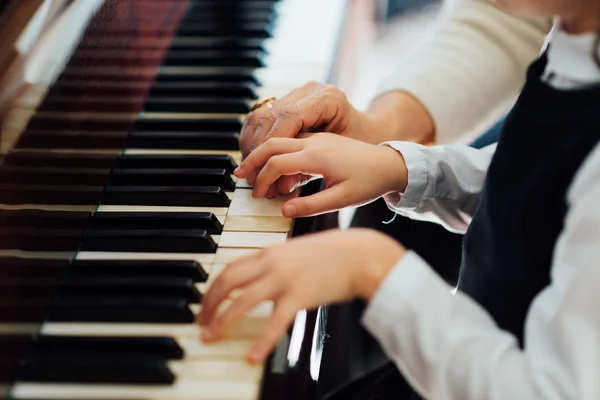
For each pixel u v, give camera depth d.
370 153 0.99
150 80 1.24
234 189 1.02
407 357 0.78
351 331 1.17
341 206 0.95
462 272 0.98
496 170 0.89
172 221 0.94
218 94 1.23
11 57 0.88
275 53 1.36
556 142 0.80
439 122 1.29
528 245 0.84
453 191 1.08
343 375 1.11
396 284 0.77
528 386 0.71
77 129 0.96
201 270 0.87
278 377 0.75
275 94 1.23
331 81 1.29
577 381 0.67
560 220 0.80
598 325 0.68
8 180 0.80
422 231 1.24
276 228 0.95
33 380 0.74
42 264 0.83
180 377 0.74
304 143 0.96
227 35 1.41
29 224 0.83
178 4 1.42
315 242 0.78
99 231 0.92
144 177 1.03
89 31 1.01
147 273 0.87
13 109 0.83
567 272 0.70
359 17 2.00
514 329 0.88
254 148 1.01
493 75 1.33
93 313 0.81
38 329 0.79
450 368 0.75
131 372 0.73
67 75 0.95
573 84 0.81
